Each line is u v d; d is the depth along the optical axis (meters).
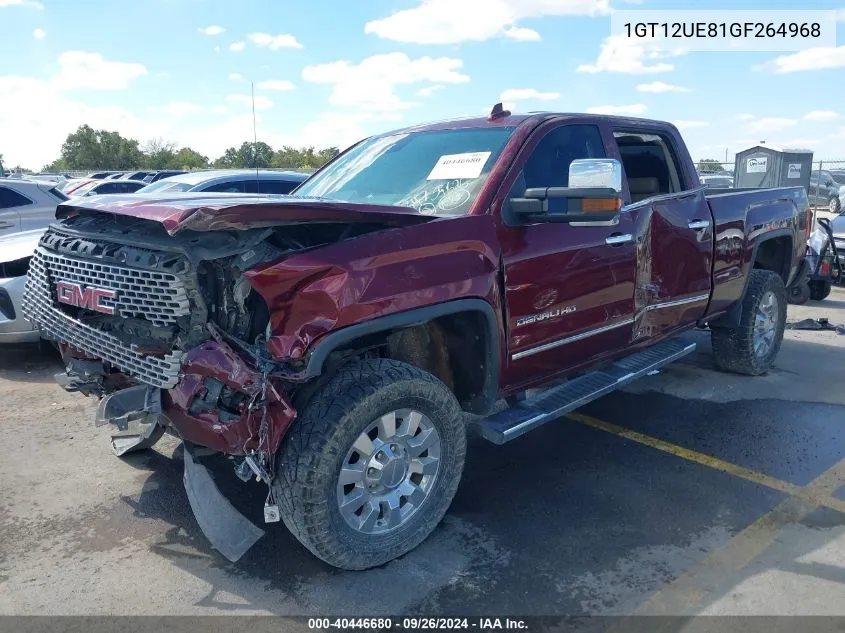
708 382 5.80
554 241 3.75
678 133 5.08
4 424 4.96
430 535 3.47
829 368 6.21
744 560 3.22
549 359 3.88
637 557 3.26
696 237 4.85
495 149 3.83
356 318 2.86
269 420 2.82
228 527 3.15
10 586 3.07
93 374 3.46
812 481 4.02
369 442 3.05
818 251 8.91
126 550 3.37
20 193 10.20
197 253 2.82
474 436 4.71
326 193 4.34
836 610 2.85
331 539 2.97
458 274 3.23
